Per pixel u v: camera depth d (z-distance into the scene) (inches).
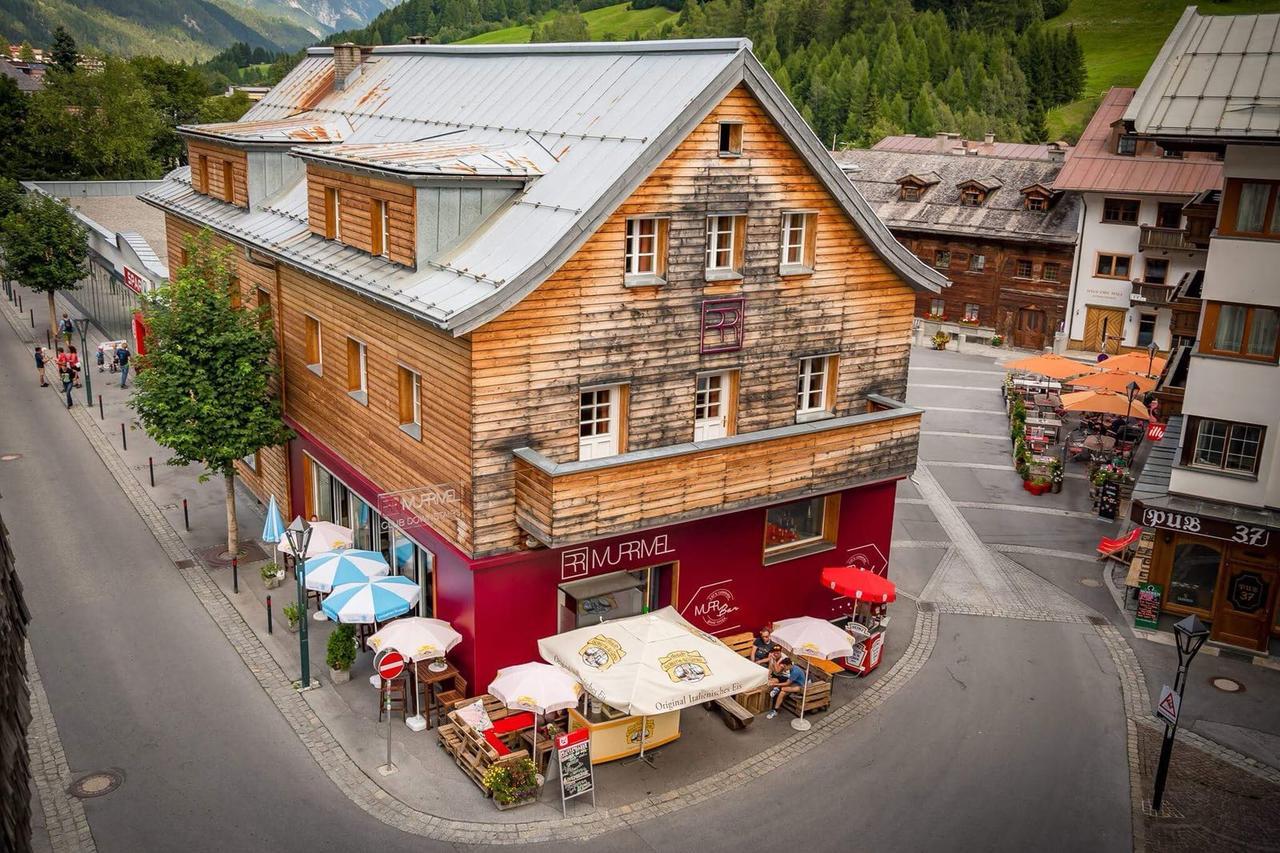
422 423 900.6
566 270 826.8
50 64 4451.3
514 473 847.1
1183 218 2219.5
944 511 1437.0
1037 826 783.1
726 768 842.2
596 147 890.7
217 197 1339.8
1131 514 1068.5
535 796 791.1
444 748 847.7
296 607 1010.1
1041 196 2415.1
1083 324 2361.0
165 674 940.0
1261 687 999.0
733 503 915.4
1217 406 1030.4
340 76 1391.5
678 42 924.6
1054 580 1227.9
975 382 2139.5
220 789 784.9
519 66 1111.0
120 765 807.7
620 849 737.0
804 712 917.8
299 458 1207.6
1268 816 807.1
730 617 1008.9
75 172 3548.2
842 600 1093.8
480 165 902.4
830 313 998.4
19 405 1724.9
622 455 848.9
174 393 1101.7
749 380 963.3
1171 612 1105.4
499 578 866.8
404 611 896.3
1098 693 978.7
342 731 865.5
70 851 711.1
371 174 911.0
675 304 894.4
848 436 982.4
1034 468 1549.0
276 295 1181.1
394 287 880.3
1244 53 1012.5
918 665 1018.1
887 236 994.7
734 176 895.1
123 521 1275.8
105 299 2159.2
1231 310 1016.2
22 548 1185.4
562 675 793.6
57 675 929.5
